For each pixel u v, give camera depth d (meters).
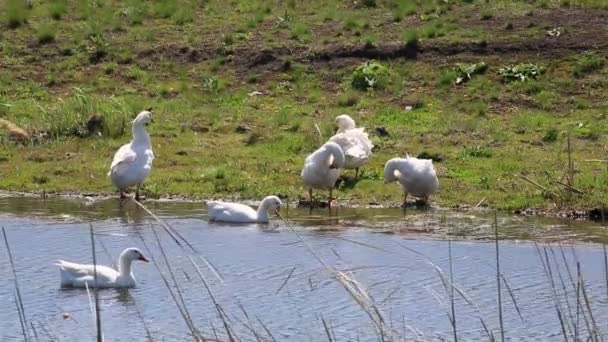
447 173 19.78
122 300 13.57
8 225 17.08
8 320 12.92
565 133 21.81
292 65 25.72
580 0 27.38
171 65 26.14
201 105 24.28
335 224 17.19
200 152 21.23
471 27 26.52
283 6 28.70
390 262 14.98
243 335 12.37
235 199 19.02
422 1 28.05
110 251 15.61
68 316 12.79
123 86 25.36
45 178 20.00
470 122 22.45
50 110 23.27
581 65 24.73
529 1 27.64
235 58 26.19
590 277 14.30
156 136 22.08
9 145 21.56
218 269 14.70
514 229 16.83
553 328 12.58
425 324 12.66
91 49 26.77
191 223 17.23
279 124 22.81
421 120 22.95
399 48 25.84
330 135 21.94
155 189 19.28
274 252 15.51
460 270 14.65
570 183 18.38
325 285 13.98
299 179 19.83
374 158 20.75
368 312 10.20
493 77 24.70
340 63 25.69
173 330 12.54
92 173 20.30
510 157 20.55
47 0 29.20
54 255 15.42
